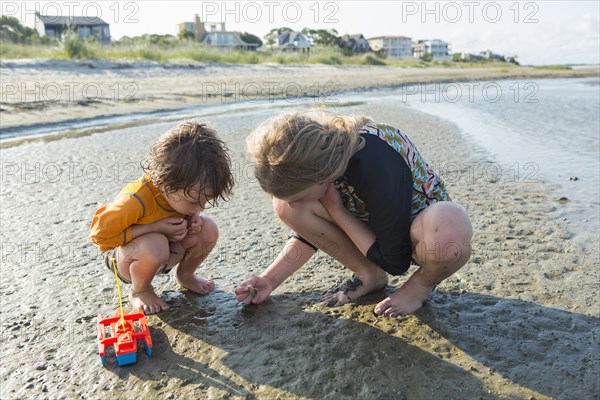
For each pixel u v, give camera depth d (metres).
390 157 2.00
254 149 1.90
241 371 1.89
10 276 2.62
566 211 3.52
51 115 7.32
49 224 3.34
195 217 2.30
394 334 2.08
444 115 8.18
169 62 15.12
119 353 1.90
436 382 1.80
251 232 3.20
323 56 23.77
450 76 18.83
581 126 7.10
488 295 2.37
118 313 2.27
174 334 2.13
